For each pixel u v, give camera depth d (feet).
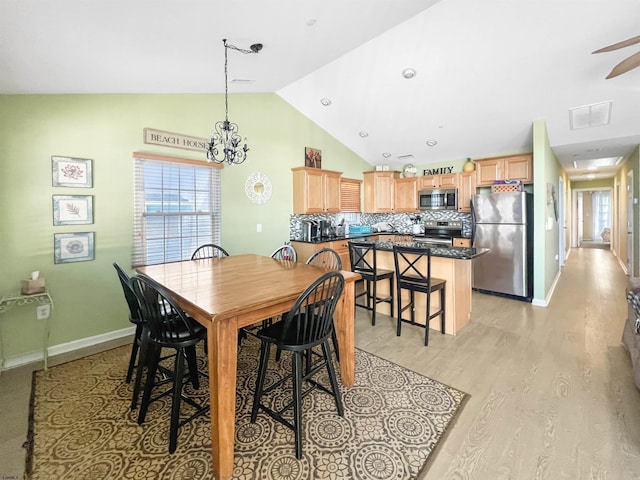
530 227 14.48
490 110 13.12
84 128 9.29
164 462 5.14
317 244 15.24
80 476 4.86
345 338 7.18
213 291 6.02
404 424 5.98
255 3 6.49
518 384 7.28
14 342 8.39
